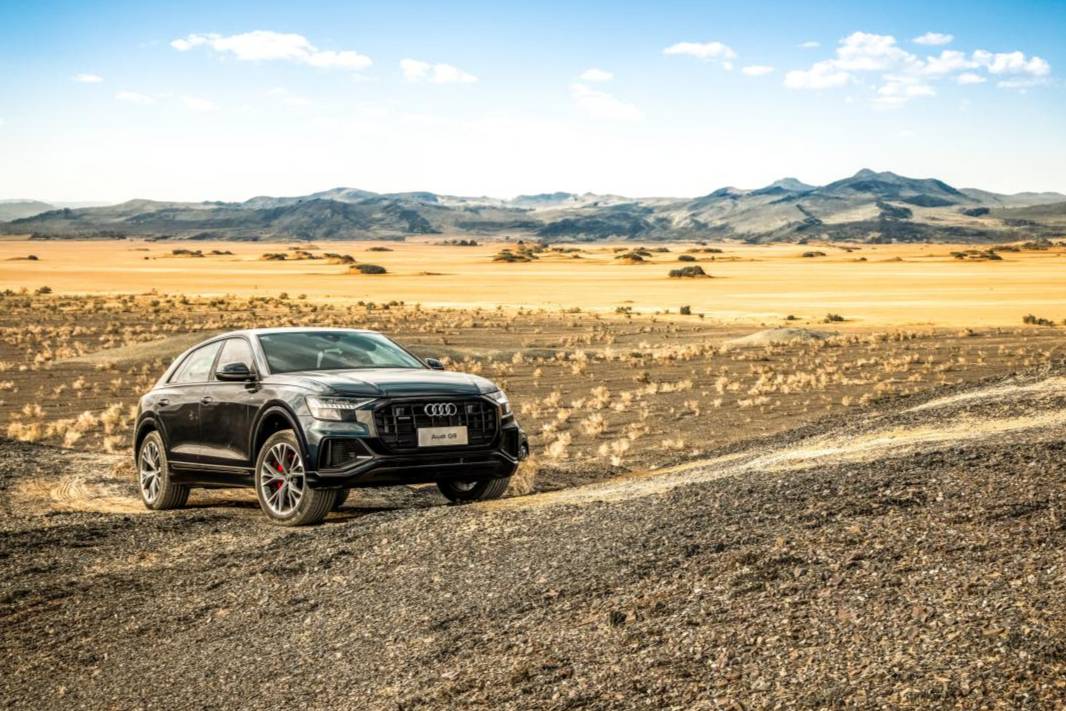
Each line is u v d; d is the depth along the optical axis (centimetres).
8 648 618
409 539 736
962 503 610
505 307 6819
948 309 5928
